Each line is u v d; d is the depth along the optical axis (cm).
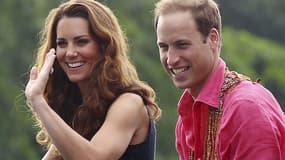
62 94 1333
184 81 1196
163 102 4541
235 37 5403
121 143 1269
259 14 6175
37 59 1316
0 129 4322
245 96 1170
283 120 1177
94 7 1296
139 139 1293
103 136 1264
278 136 1162
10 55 4619
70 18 1291
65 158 1241
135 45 4694
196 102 1202
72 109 1333
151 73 4603
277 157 1155
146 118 1296
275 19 6194
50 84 1334
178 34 1185
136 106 1287
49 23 1305
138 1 4981
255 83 1193
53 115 1242
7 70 4559
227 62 4988
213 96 1197
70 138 1236
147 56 4719
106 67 1292
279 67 5434
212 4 1195
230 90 1192
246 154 1158
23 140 4300
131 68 1312
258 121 1157
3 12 4703
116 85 1295
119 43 1303
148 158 1299
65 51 1291
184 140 1241
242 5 6128
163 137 4425
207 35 1191
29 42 4672
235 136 1165
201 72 1195
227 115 1174
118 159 1277
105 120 1280
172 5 1191
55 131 1235
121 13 4900
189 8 1186
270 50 5444
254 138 1155
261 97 1172
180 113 1232
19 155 4284
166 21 1189
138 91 1296
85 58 1291
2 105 4400
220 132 1175
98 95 1292
